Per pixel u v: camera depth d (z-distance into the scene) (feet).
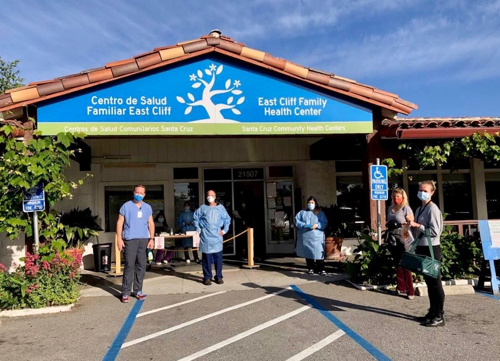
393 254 24.29
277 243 44.75
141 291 25.36
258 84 28.53
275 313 21.56
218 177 44.32
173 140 42.19
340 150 38.11
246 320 20.54
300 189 44.16
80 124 26.91
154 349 17.06
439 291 18.79
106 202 41.27
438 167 41.93
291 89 28.71
